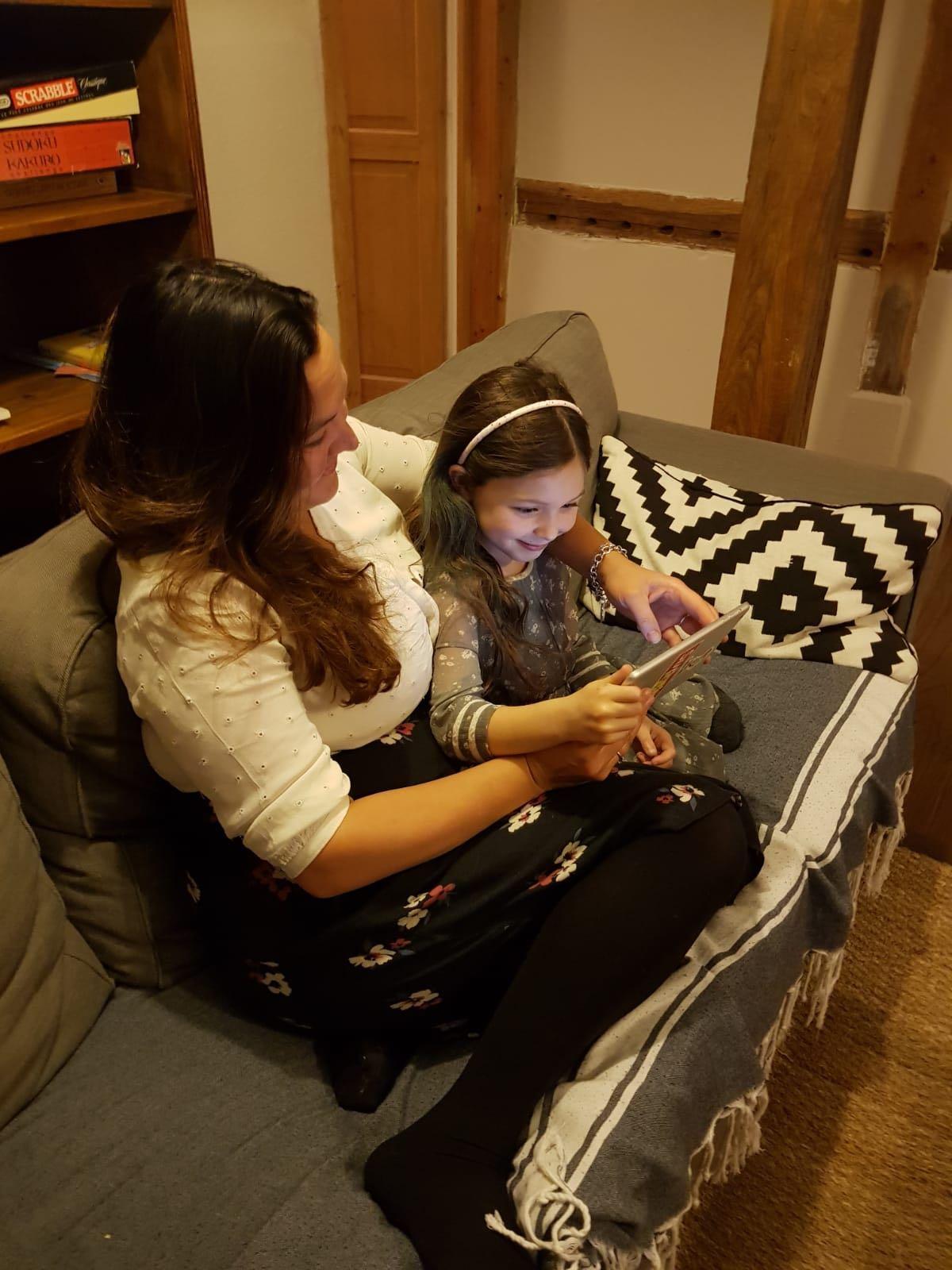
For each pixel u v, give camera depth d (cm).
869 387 308
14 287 221
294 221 267
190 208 199
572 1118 92
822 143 199
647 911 94
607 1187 87
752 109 286
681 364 333
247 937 99
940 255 281
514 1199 87
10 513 216
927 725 226
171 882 109
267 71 239
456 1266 79
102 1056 102
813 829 127
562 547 132
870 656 154
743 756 140
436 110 301
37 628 96
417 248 324
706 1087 99
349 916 95
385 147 309
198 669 82
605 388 191
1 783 94
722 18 279
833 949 128
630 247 322
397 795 92
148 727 93
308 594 88
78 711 96
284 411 81
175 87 189
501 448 104
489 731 99
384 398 156
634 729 97
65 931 103
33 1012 96
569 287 338
